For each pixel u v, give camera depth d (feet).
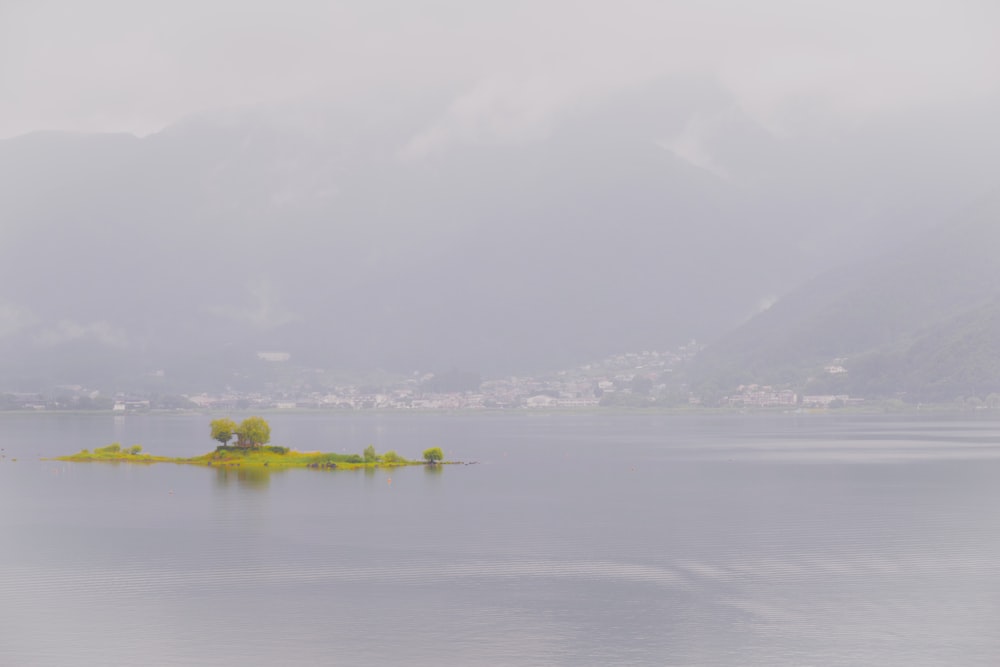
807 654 381.60
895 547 579.07
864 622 421.18
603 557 555.28
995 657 377.91
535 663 374.02
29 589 485.56
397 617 432.25
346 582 495.41
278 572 520.01
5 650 392.06
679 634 406.82
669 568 524.93
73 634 411.54
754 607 445.37
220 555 566.36
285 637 405.80
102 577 510.17
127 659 381.81
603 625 418.92
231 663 377.09
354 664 374.22
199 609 446.19
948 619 424.87
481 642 398.21
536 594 469.98
